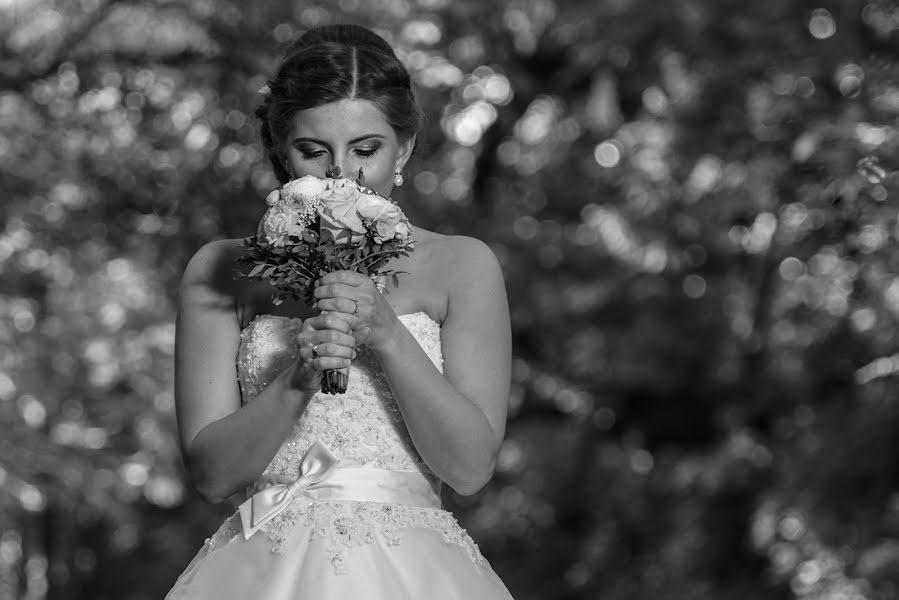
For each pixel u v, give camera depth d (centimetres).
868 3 1044
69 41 1019
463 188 1265
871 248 923
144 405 1056
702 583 1143
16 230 1041
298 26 974
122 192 1029
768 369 1128
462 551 367
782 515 1048
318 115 358
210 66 975
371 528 353
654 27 1117
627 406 1262
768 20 1080
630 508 1206
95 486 1023
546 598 1246
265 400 341
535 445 1243
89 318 1051
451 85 1050
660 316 1198
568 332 1252
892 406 1030
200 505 1355
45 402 997
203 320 377
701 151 1113
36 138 1015
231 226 1000
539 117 1245
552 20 1182
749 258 1143
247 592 348
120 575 1378
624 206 1167
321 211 341
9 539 1059
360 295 335
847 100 961
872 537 1012
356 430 361
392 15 1013
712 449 1176
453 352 369
